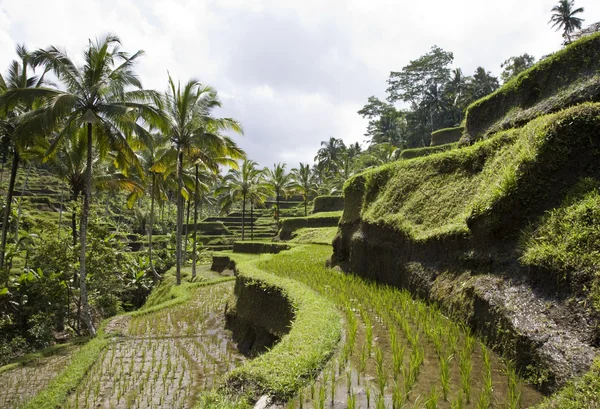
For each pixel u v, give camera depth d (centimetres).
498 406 408
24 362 1134
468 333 602
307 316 759
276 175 4769
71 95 1409
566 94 893
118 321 1448
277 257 2016
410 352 577
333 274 1323
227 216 6262
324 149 6938
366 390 438
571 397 358
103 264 2038
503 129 1104
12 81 1903
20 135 1407
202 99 2195
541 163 620
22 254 2858
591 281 452
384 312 786
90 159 1534
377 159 4159
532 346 471
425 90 5128
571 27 3828
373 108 6309
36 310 1875
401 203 1101
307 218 3753
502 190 655
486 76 4712
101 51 1505
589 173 572
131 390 808
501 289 588
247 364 552
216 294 1927
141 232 5353
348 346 584
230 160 2638
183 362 988
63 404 748
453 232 788
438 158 1045
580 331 435
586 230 493
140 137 1611
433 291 791
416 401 405
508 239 639
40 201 4344
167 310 1620
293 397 458
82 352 1076
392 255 1051
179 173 2173
